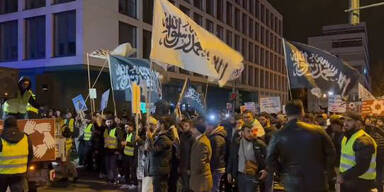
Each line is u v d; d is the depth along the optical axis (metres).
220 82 9.53
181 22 8.70
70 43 28.64
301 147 4.84
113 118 12.54
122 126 12.59
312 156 4.82
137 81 11.86
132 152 11.59
